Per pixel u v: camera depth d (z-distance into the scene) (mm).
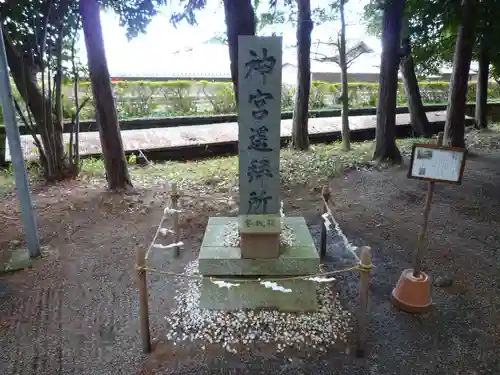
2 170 7898
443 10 7617
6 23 6109
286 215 5902
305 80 9406
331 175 7734
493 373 2939
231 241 3965
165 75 14047
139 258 2949
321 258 4613
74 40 6965
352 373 2949
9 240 4984
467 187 7047
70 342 3268
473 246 4887
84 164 8094
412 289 3602
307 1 8883
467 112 15047
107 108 6395
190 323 3475
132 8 6340
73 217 5715
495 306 3711
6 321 3508
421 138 11266
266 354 3135
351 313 3611
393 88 8180
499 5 7238
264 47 3434
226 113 12750
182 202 6344
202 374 2947
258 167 3693
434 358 3088
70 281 4133
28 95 6746
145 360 3076
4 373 2959
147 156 9219
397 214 5910
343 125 9797
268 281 3318
